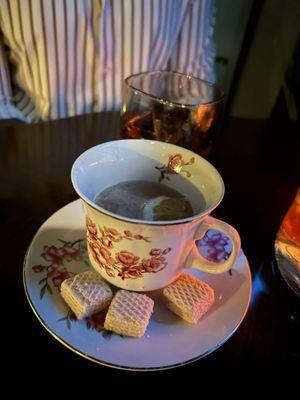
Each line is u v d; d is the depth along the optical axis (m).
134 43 0.40
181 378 0.17
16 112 0.41
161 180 0.22
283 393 0.17
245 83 0.59
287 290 0.22
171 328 0.18
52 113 0.41
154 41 0.42
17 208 0.25
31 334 0.18
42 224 0.23
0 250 0.22
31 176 0.28
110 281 0.20
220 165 0.33
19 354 0.17
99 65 0.40
